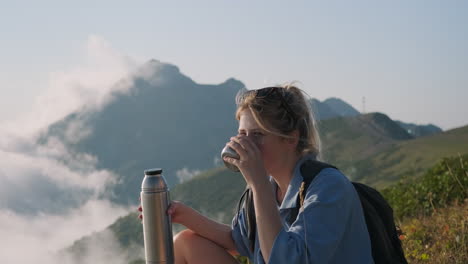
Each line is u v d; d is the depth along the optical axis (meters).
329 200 2.46
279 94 2.65
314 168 2.64
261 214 2.44
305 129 2.71
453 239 5.02
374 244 2.59
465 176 8.16
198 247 3.21
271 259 2.38
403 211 8.93
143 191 2.74
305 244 2.36
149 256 2.76
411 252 4.96
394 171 125.56
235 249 3.34
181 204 3.32
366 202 2.65
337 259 2.51
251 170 2.50
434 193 8.59
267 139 2.64
